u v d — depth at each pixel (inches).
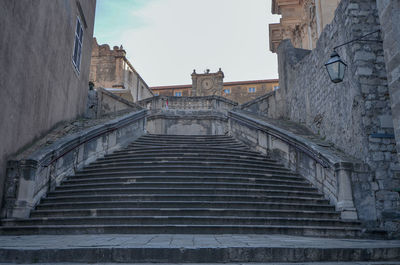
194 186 354.6
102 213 301.1
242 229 273.0
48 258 169.0
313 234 284.0
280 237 248.4
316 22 865.5
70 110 565.0
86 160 444.8
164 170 397.1
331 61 330.6
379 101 385.4
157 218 283.1
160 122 843.4
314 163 398.3
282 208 327.6
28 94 387.5
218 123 861.8
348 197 340.8
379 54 402.9
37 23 409.4
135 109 703.1
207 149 491.2
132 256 170.2
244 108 734.5
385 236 299.0
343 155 413.4
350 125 414.9
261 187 365.1
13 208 315.0
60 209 321.1
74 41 575.5
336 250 179.9
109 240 214.2
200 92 1669.5
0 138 321.4
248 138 557.9
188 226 269.4
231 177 377.4
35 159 334.0
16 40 354.0
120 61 1296.8
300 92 638.5
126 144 550.3
